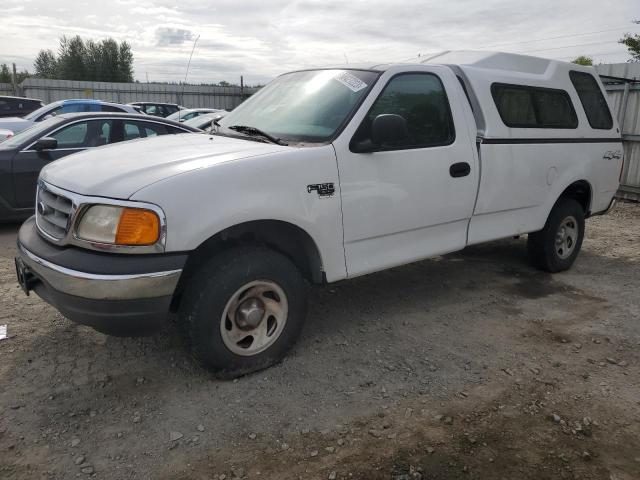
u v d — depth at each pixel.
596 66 10.16
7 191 6.80
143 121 7.78
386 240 3.92
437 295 4.91
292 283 3.43
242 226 3.23
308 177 3.36
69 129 7.23
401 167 3.83
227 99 29.02
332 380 3.40
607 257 6.35
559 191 5.17
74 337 3.88
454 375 3.50
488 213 4.59
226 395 3.20
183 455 2.69
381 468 2.63
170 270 2.88
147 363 3.55
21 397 3.13
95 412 3.02
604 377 3.52
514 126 4.66
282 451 2.74
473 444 2.82
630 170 9.77
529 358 3.75
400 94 3.93
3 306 4.39
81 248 2.92
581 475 2.61
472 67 4.59
